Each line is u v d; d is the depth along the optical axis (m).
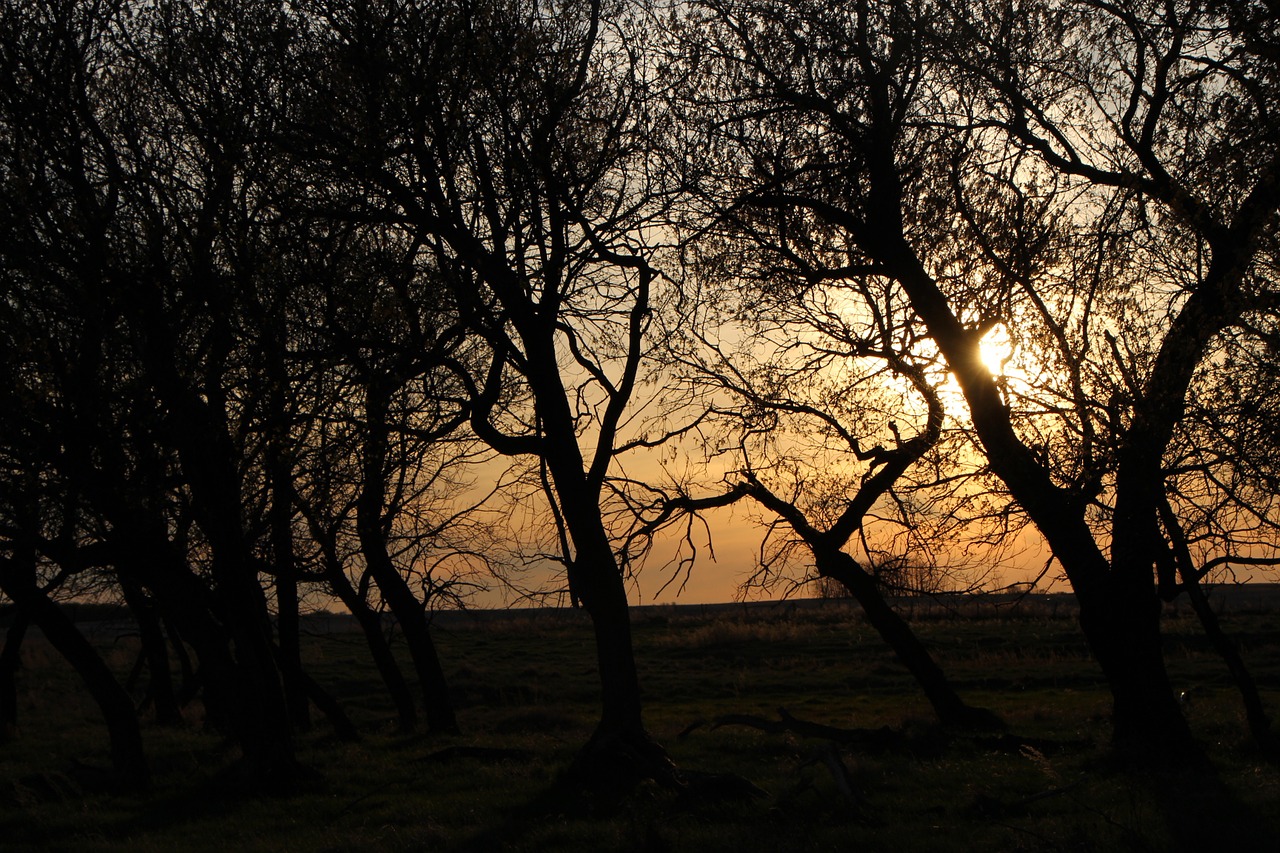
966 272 14.00
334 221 12.78
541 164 12.55
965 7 13.39
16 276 11.72
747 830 9.98
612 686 13.07
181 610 13.36
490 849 9.80
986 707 26.16
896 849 9.16
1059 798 11.20
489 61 12.34
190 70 12.20
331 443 12.49
